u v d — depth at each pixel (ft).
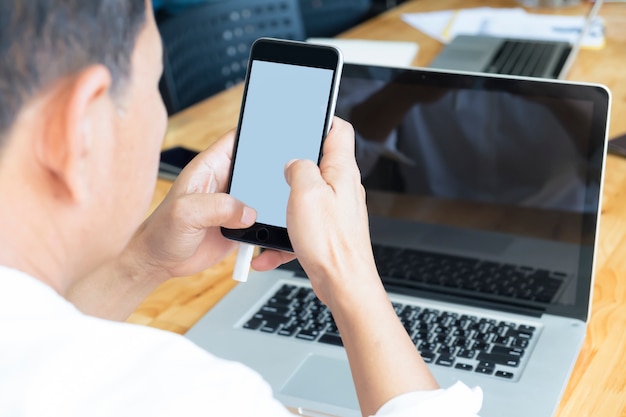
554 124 3.62
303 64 3.09
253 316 3.72
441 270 3.84
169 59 6.46
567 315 3.67
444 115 3.79
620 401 3.18
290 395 3.23
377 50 6.69
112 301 3.06
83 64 1.79
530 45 6.77
